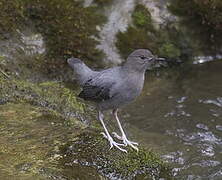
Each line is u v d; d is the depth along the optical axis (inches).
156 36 565.3
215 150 419.2
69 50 514.3
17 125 382.0
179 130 447.8
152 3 577.0
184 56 573.3
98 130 378.9
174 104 489.7
